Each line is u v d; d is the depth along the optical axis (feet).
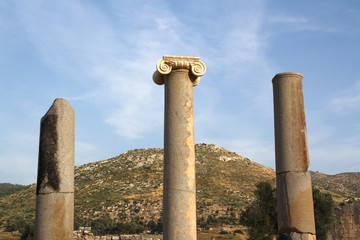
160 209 263.49
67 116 48.80
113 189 322.14
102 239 107.34
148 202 277.85
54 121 48.14
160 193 305.32
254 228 118.52
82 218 245.65
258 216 118.73
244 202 277.03
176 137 46.06
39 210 46.29
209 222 226.99
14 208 271.08
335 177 381.40
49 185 46.60
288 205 47.19
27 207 270.26
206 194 295.07
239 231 185.06
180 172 45.14
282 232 47.29
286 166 48.14
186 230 43.86
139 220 244.01
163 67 47.78
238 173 366.43
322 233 120.06
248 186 330.34
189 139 46.34
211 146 454.81
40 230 45.75
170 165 45.50
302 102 50.08
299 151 48.32
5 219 237.25
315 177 387.14
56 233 45.65
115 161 414.00
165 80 48.65
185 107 47.03
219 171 362.12
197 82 49.14
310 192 47.67
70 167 48.06
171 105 47.14
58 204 46.32
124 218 248.93
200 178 337.72
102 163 415.03
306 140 49.14
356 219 123.13
